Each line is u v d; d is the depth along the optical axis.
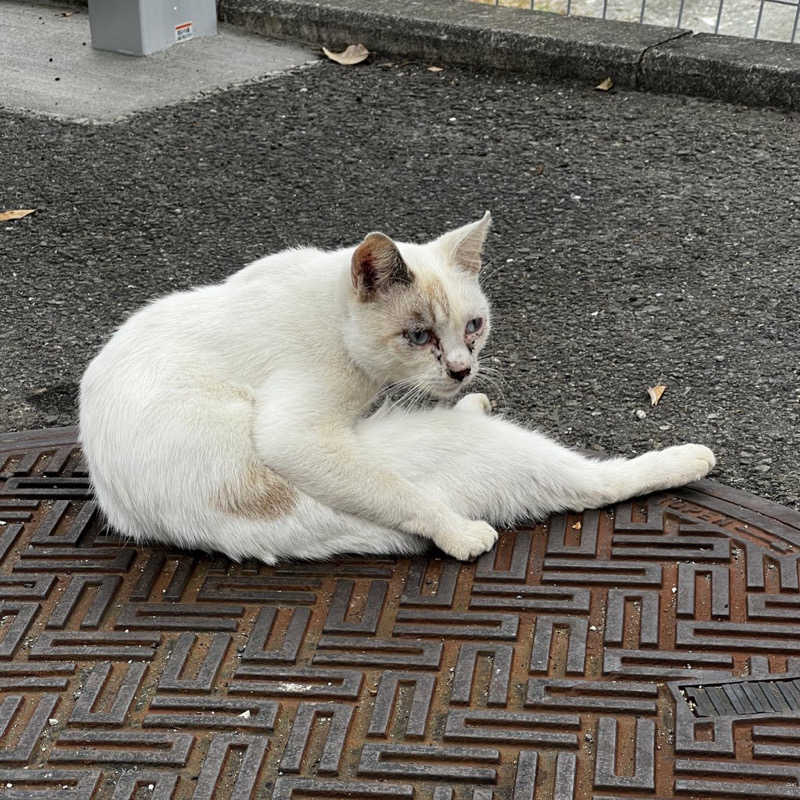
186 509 1.16
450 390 1.21
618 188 1.92
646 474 1.23
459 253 1.23
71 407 1.46
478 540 1.16
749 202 1.86
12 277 1.73
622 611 1.10
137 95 2.31
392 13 2.49
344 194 1.94
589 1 2.80
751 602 1.10
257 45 2.58
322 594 1.14
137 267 1.75
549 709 1.01
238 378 1.19
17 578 1.16
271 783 0.96
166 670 1.06
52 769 0.98
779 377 1.45
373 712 1.01
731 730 0.98
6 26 2.70
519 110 2.21
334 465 1.15
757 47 2.26
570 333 1.56
